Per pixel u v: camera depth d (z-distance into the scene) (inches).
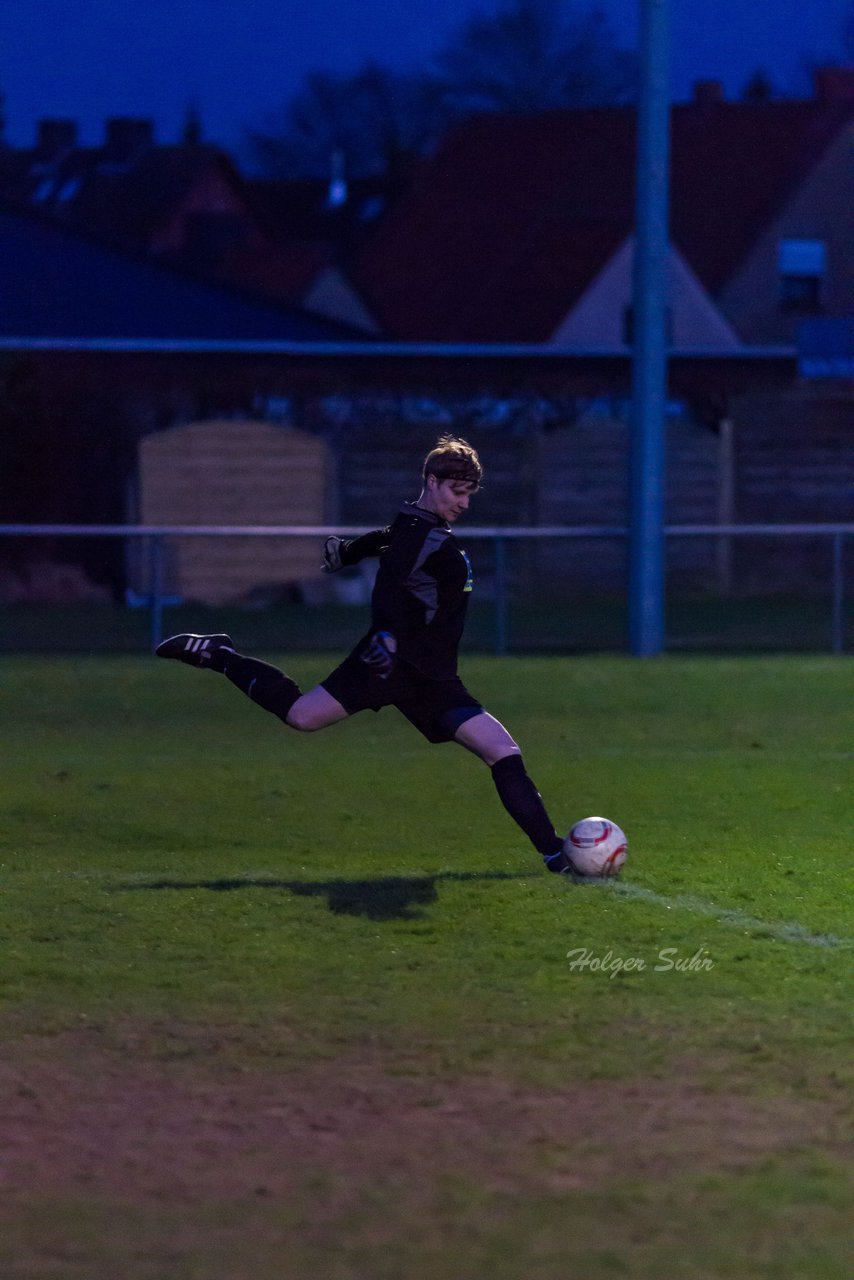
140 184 5575.8
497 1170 409.4
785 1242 369.1
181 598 2534.5
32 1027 526.6
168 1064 490.9
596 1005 545.6
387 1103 457.1
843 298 4286.4
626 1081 473.1
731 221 4362.7
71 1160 418.0
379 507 2632.9
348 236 6166.3
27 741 1194.0
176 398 2554.1
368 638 685.3
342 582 2593.5
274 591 2576.3
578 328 3971.5
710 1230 374.9
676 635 2000.5
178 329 2923.2
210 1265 358.6
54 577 2471.7
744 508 2765.7
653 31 1676.9
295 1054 499.2
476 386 2647.6
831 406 2765.7
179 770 1056.2
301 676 1529.3
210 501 2576.3
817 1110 449.1
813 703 1374.3
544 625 2155.5
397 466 2635.3
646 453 1717.5
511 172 4773.6
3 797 951.0
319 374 2598.4
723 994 557.3
